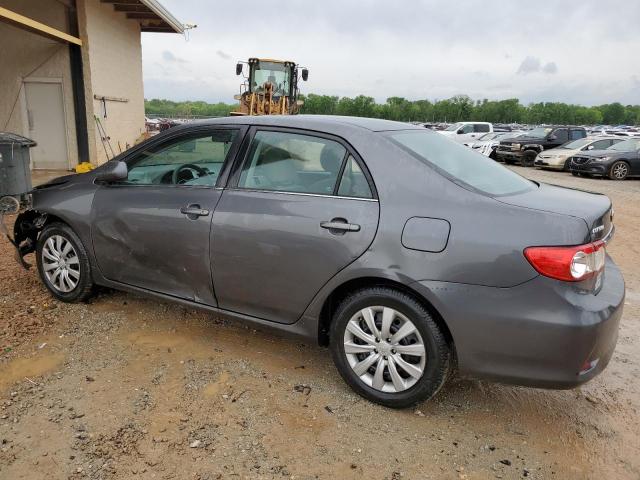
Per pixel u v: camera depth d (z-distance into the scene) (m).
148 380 3.29
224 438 2.76
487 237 2.69
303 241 3.12
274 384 3.31
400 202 2.92
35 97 13.70
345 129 3.22
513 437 2.89
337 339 3.17
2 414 2.89
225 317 3.60
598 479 2.59
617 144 18.41
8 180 7.61
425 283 2.78
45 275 4.45
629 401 3.30
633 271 6.13
